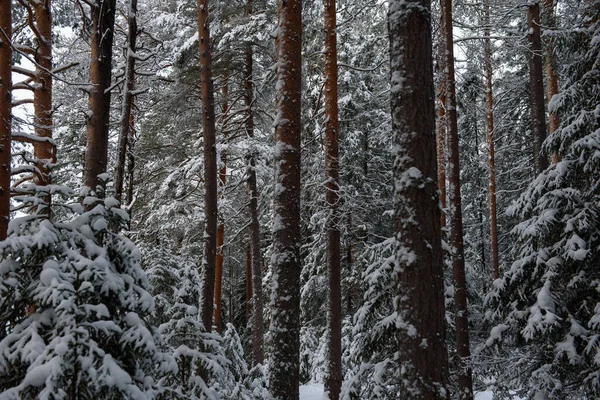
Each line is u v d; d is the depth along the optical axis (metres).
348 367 13.86
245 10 15.57
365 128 21.20
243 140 15.34
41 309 4.14
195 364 6.26
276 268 8.15
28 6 8.76
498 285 9.52
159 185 18.64
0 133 6.82
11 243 4.10
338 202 12.49
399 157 5.39
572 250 8.11
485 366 10.04
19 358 3.94
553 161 12.89
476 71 17.47
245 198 18.97
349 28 19.53
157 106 15.97
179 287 11.75
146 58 10.47
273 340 7.95
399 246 5.30
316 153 15.90
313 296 19.77
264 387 11.73
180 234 19.88
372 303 10.66
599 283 8.05
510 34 14.62
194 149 17.44
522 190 22.06
